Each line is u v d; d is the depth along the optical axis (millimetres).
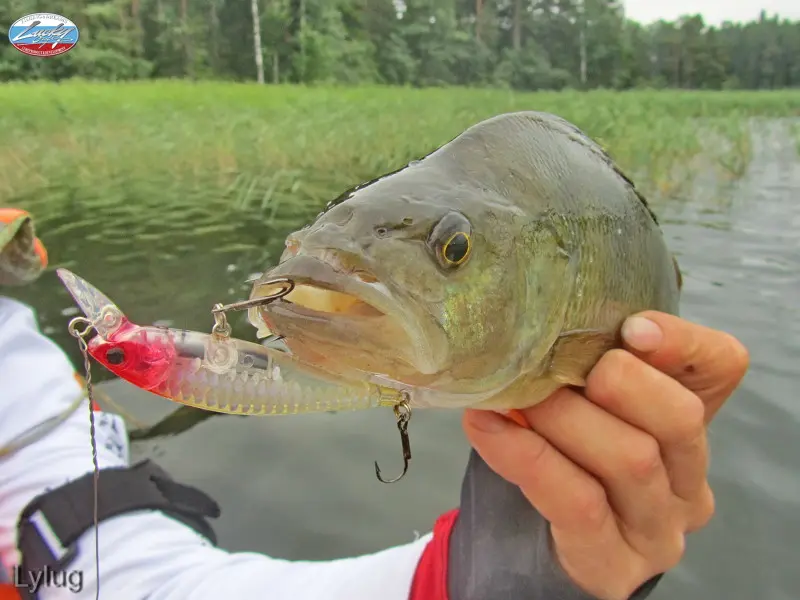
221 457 414
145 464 260
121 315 132
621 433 149
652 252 200
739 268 748
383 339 145
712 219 969
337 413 467
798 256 786
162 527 241
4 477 244
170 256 756
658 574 165
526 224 168
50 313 587
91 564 216
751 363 521
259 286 147
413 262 152
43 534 220
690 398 147
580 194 182
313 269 144
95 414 299
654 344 159
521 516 176
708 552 341
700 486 159
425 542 211
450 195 161
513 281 163
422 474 402
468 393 160
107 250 771
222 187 1085
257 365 138
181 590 213
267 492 385
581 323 179
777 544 344
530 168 176
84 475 239
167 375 130
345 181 1106
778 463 404
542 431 158
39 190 1028
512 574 168
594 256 181
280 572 223
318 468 405
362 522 364
